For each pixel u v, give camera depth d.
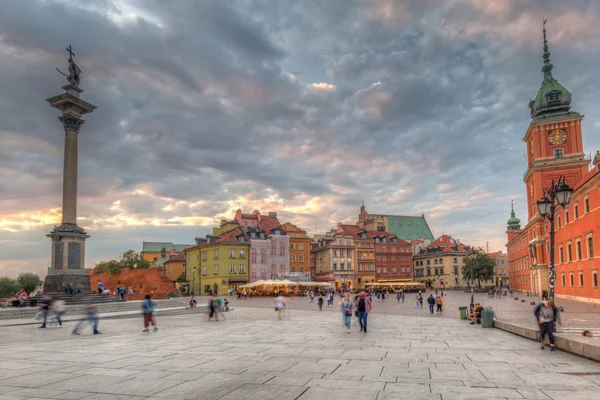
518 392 10.02
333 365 13.45
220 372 12.34
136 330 24.92
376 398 9.52
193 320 32.81
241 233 104.31
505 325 24.27
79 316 32.88
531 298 69.69
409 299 74.12
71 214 41.84
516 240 108.31
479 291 109.25
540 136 78.19
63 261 40.56
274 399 9.48
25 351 16.70
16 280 88.38
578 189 55.41
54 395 9.86
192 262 109.75
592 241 51.94
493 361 14.22
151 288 73.69
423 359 14.61
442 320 32.53
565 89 77.88
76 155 42.94
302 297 85.88
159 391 10.18
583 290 55.59
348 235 125.81
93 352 16.33
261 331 24.39
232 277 99.81
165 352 16.25
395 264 139.00
